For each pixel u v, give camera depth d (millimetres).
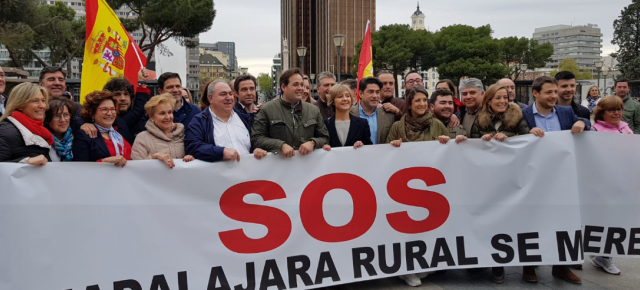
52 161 3488
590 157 4008
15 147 3246
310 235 3789
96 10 4828
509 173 4012
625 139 3994
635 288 4008
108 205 3383
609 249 4031
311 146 3789
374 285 4062
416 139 4094
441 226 3988
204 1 25359
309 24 119000
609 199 4016
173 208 3520
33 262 3217
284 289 3707
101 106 3711
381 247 3898
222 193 3621
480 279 4211
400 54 55969
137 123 4699
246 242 3658
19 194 3191
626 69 40688
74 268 3301
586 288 4008
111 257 3381
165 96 3812
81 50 31078
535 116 4449
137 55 5219
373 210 3902
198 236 3561
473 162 4016
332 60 101188
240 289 3615
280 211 3734
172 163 3521
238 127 4078
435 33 62844
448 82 5781
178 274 3506
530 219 3990
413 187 3957
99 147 3654
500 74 55344
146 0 25141
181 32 26156
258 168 3701
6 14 20641
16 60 27922
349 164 3877
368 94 4574
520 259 3967
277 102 4027
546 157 3994
